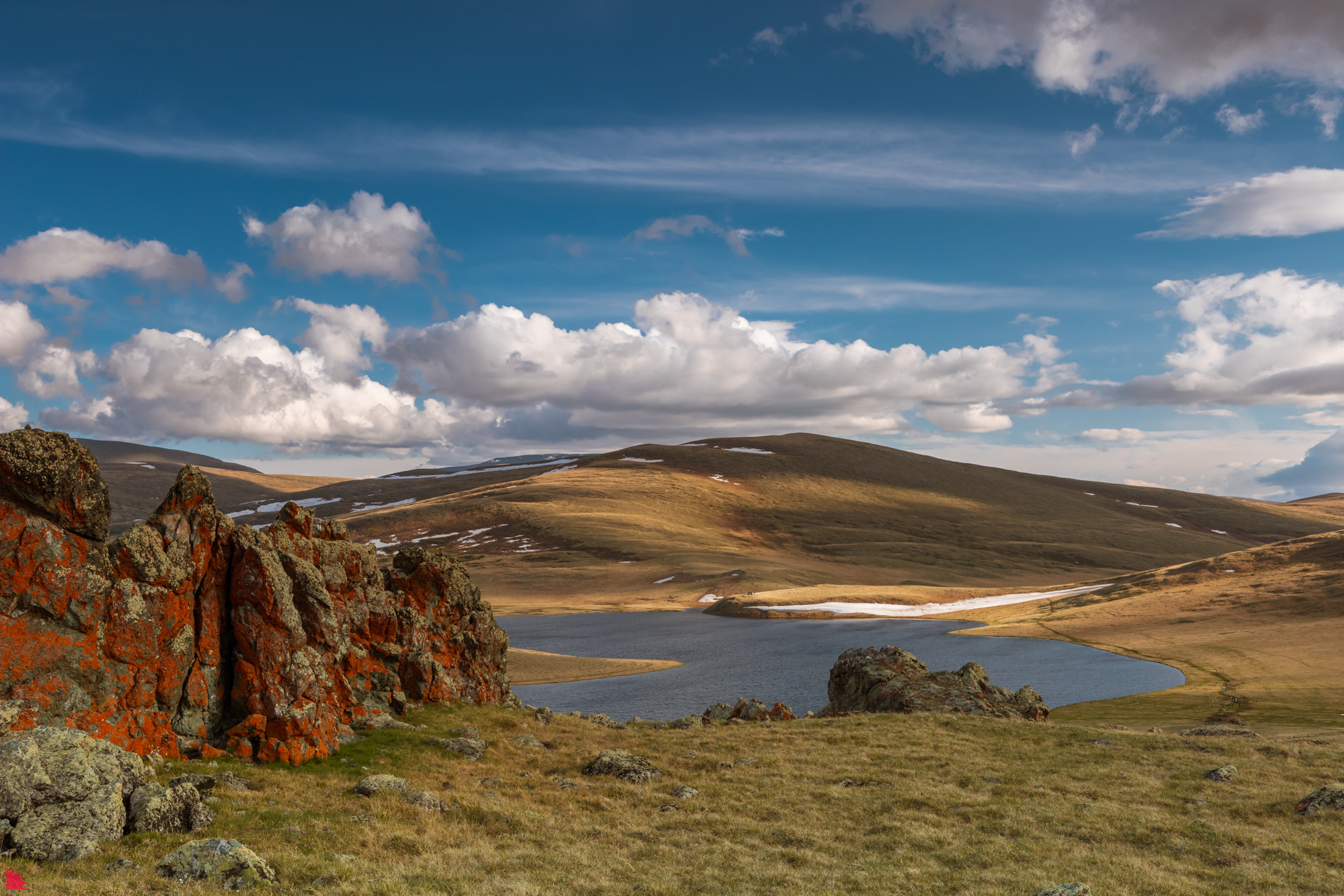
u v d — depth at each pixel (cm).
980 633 16762
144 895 1662
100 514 2792
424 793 2862
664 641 16900
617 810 3056
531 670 12462
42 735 2145
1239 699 8275
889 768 3856
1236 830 2889
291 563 3675
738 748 4319
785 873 2345
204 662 3103
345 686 3869
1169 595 17538
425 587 5269
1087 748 4344
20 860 1767
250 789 2673
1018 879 2308
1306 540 19550
